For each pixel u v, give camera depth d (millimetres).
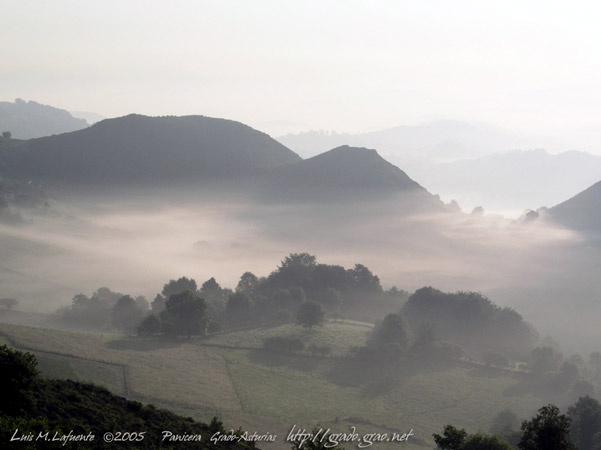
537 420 56844
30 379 52781
